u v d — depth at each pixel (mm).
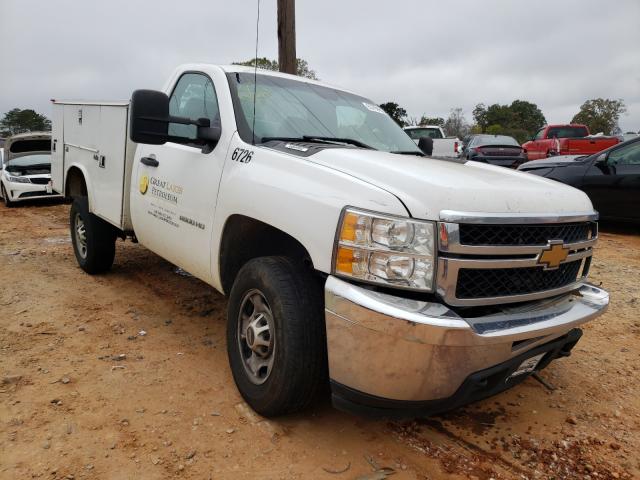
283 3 6957
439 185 2336
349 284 2350
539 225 2486
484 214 2295
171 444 2660
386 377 2314
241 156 3168
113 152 4578
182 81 4160
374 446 2736
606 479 2580
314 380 2664
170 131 4059
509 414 3125
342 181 2518
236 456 2596
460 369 2303
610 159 8586
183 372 3418
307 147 3004
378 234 2285
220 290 3402
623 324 4609
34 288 5066
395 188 2381
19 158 13617
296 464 2559
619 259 6961
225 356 3693
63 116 5734
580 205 2801
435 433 2889
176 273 5688
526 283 2516
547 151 15953
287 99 3711
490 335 2256
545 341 2584
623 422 3090
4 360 3486
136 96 3160
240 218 3125
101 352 3668
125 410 2939
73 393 3090
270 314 2803
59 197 13391
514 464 2660
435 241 2248
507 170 3266
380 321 2221
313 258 2496
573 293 2963
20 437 2658
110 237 5289
